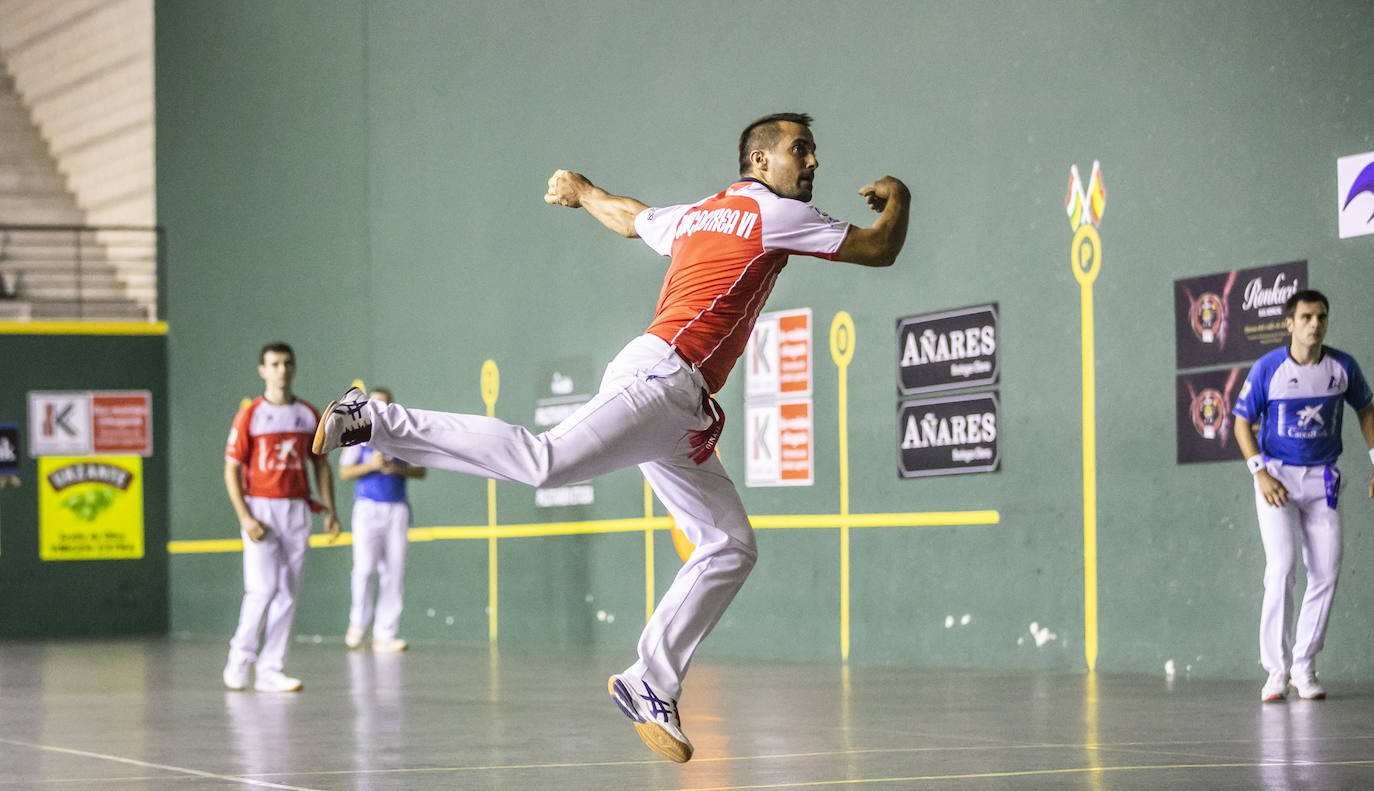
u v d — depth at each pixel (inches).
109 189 844.0
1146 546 382.0
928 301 437.4
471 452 180.9
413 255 637.3
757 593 488.1
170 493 732.7
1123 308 389.1
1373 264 339.3
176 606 727.7
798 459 474.9
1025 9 414.3
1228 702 309.3
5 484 701.3
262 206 716.0
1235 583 362.3
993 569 417.7
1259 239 361.1
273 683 371.6
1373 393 338.0
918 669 414.9
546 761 232.8
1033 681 366.3
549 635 565.9
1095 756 229.6
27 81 923.4
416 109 636.1
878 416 450.0
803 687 361.4
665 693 195.2
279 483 370.3
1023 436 411.2
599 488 544.4
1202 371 370.9
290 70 701.9
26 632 701.3
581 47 555.8
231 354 720.3
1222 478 365.7
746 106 491.5
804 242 190.4
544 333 570.6
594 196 214.5
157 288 759.1
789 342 479.2
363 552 550.6
